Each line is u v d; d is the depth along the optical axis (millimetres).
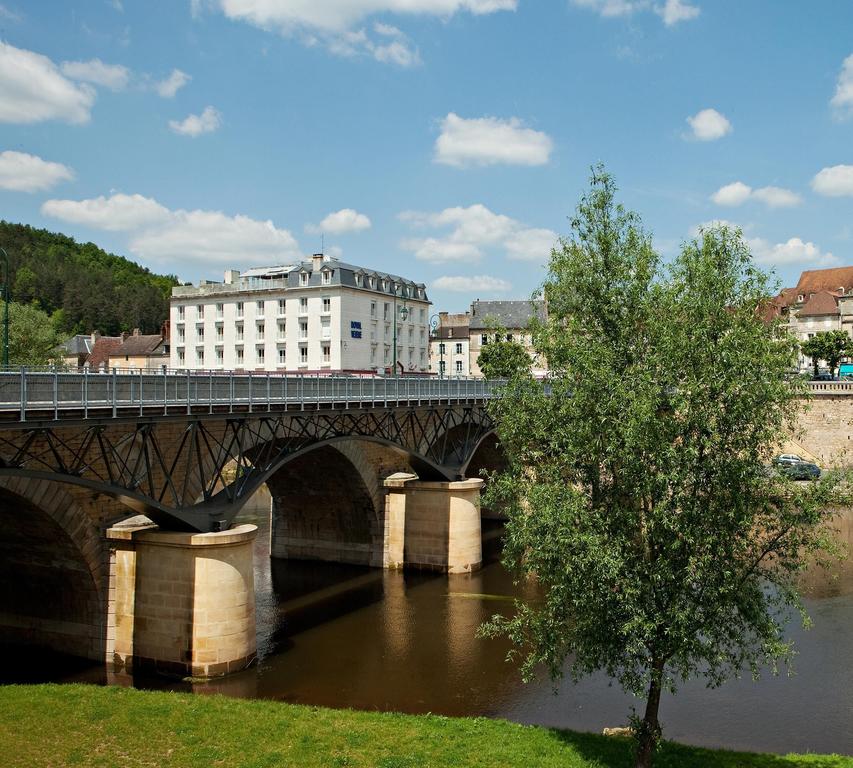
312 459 41500
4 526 26344
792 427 16453
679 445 15852
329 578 43375
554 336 18438
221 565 26969
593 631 16516
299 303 87688
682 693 26328
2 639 29844
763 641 16266
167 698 21344
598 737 19875
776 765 18547
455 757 17844
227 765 16906
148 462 24922
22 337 65000
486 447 61031
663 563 15812
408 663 29328
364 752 18031
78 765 16344
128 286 173875
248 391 28328
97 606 27828
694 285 16797
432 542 44812
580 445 16922
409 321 98062
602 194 18594
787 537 16031
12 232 198125
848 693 26141
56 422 21188
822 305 106562
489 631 22641
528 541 17328
